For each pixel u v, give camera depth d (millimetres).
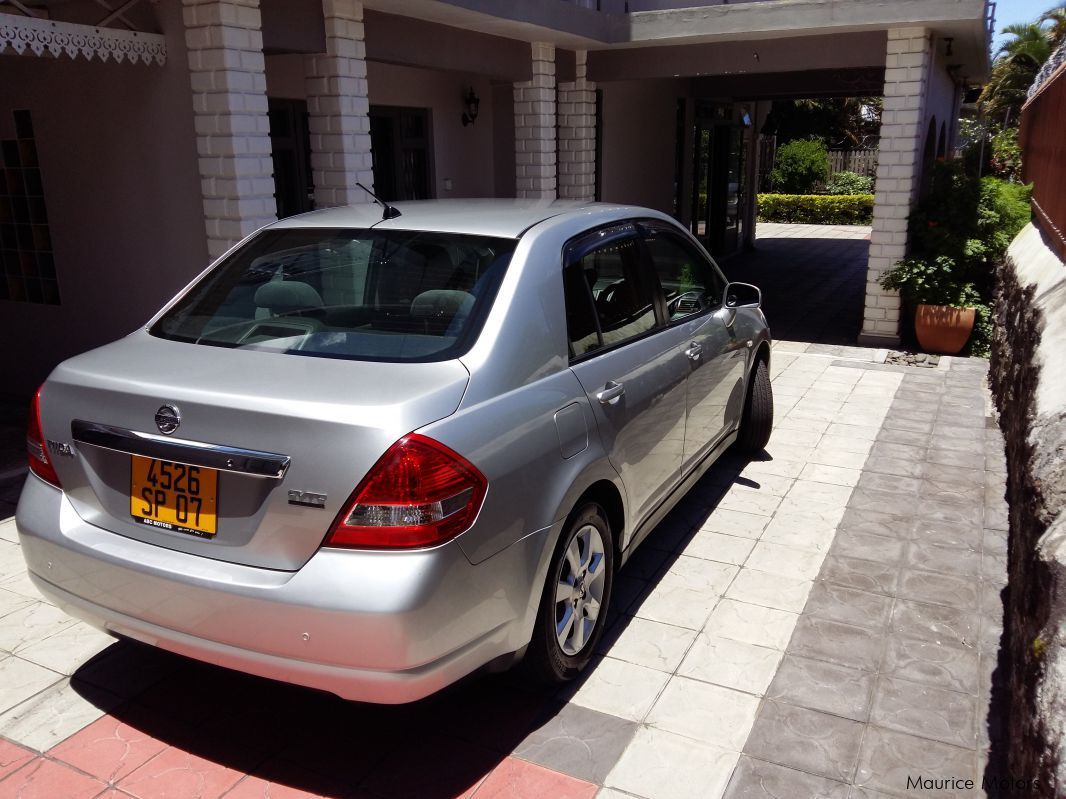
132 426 2680
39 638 3619
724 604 3945
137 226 6750
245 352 2955
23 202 7316
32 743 2973
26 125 7070
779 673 3410
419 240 3363
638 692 3283
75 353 7438
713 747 2975
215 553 2588
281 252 3529
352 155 7273
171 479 2633
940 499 5172
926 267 9117
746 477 5531
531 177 10398
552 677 3162
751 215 19156
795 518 4898
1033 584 2773
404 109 10250
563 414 3037
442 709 3178
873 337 9703
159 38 6074
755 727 3078
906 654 3537
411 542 2408
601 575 3416
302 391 2549
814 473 5609
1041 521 3059
